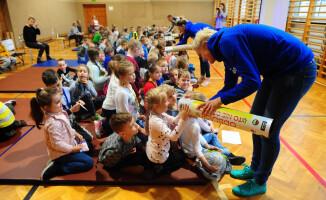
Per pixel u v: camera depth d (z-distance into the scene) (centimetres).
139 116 272
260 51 136
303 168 221
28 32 681
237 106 373
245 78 129
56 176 199
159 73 275
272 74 143
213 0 1476
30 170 206
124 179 196
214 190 191
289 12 621
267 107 153
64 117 196
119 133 188
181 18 441
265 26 139
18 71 594
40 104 180
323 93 433
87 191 189
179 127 167
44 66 640
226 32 134
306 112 350
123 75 221
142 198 182
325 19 508
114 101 251
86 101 290
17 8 948
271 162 167
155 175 197
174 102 203
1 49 576
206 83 481
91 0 1488
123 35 802
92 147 236
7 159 221
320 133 288
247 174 201
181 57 365
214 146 226
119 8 1504
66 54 857
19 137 261
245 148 251
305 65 135
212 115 152
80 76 294
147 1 1486
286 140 272
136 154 204
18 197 182
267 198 184
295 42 135
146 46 613
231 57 131
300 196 187
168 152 208
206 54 151
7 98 391
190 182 195
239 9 1039
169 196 184
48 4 1184
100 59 421
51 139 186
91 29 1247
